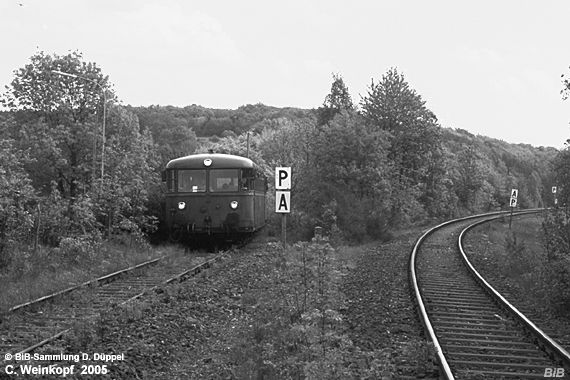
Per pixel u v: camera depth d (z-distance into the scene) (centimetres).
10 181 1612
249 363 780
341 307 1106
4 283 1327
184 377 771
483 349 900
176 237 2327
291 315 898
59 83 2317
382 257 2098
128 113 2583
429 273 1727
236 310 1188
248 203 2216
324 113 4119
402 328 1016
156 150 3300
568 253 1372
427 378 750
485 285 1465
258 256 2048
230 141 6688
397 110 4119
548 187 1605
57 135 2241
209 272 1616
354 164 2936
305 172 3112
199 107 12988
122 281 1482
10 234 1598
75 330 888
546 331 1039
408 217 3716
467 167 6831
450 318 1120
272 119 10538
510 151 13838
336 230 2541
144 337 920
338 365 675
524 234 3372
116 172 2328
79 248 1730
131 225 2183
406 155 4181
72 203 2250
